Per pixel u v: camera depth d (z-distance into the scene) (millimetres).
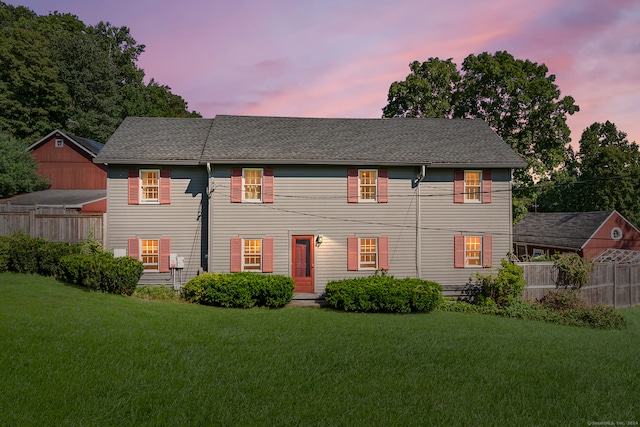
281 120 20422
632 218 40906
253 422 5984
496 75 28875
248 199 17328
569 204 47062
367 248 17906
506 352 10195
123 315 11430
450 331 12312
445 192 18234
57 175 29781
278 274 17203
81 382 6891
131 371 7496
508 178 18562
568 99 28828
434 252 18141
